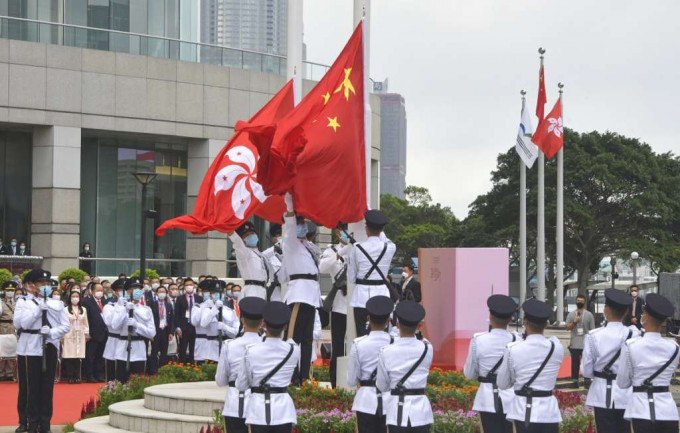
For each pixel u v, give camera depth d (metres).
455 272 23.05
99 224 41.78
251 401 10.98
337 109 16.47
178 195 43.81
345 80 16.55
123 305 23.39
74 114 39.25
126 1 42.84
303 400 14.65
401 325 11.07
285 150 15.32
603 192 69.19
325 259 17.25
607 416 12.54
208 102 42.44
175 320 24.84
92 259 40.16
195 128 42.09
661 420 11.46
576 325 24.78
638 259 68.00
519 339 11.81
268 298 17.80
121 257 42.25
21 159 40.25
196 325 24.16
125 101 40.31
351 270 15.54
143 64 40.81
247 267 17.84
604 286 87.12
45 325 16.91
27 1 40.66
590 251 71.94
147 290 25.17
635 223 70.31
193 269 42.69
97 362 24.78
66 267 38.91
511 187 73.31
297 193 15.90
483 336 11.81
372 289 15.41
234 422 11.24
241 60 43.97
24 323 16.91
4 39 37.91
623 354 11.62
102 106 39.84
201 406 16.05
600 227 70.56
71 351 24.03
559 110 42.81
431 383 18.33
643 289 84.56
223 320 24.17
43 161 39.12
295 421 11.10
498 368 11.73
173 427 15.72
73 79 39.22
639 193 69.50
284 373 11.01
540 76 42.69
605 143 71.75
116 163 42.31
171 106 41.44
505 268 23.16
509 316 11.84
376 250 15.41
